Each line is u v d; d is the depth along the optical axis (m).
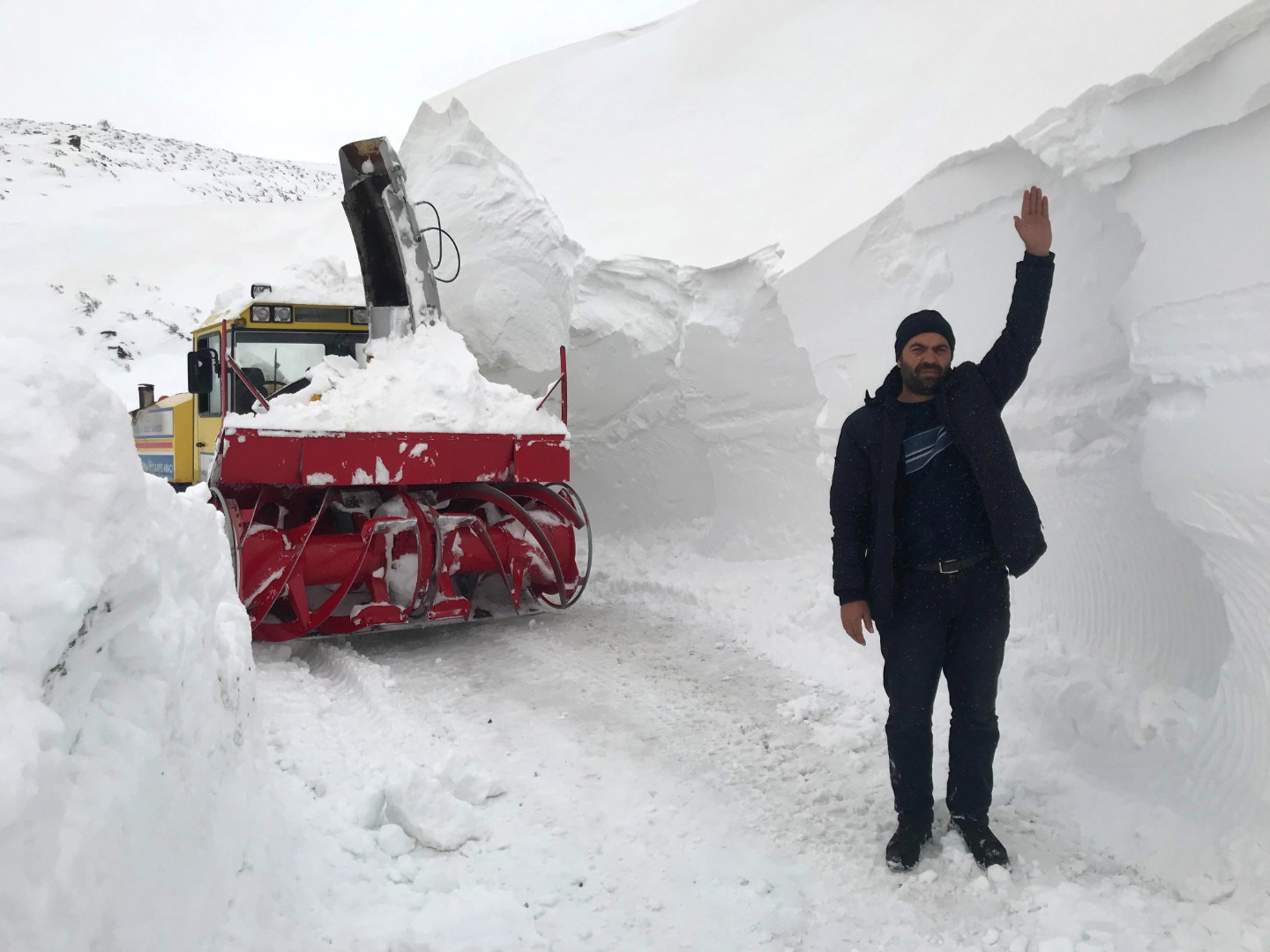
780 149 7.93
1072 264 3.92
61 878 1.22
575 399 8.18
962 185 4.61
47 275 27.47
